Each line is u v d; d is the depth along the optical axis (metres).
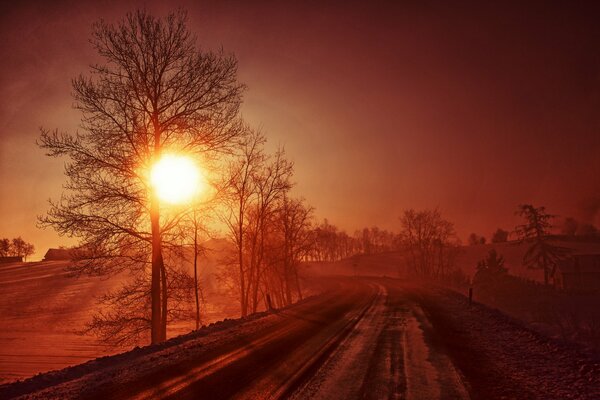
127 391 7.31
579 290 51.06
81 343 33.22
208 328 16.27
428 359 9.80
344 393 7.03
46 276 86.06
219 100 17.59
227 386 7.51
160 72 17.16
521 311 40.66
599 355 10.62
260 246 34.31
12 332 39.78
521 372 8.58
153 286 17.20
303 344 11.89
